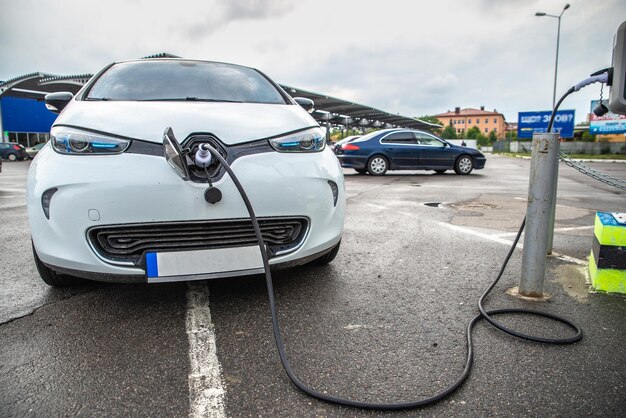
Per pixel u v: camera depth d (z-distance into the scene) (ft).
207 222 6.70
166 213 6.54
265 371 5.64
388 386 5.30
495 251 11.44
